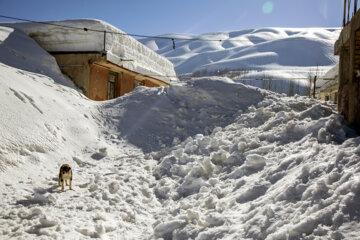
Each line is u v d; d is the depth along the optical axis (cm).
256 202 451
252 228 380
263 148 721
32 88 1052
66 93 1245
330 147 524
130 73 1964
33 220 483
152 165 860
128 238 470
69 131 965
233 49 19738
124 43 1836
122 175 751
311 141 650
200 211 514
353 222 296
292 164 530
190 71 16375
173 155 864
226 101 1269
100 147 948
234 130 1002
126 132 1092
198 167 710
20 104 887
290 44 16988
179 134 1091
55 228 459
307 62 14750
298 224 324
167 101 1291
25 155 730
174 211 554
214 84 1362
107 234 473
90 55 1630
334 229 299
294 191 413
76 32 1664
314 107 917
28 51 1523
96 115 1166
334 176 388
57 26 1695
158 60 2336
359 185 331
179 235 448
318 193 369
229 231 404
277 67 13950
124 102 1283
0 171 637
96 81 1684
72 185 674
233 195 535
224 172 699
